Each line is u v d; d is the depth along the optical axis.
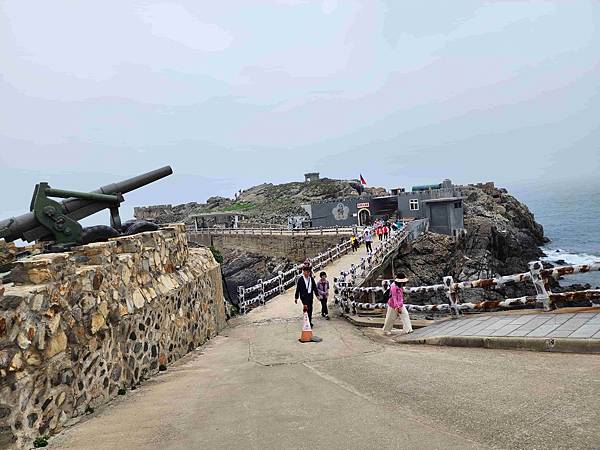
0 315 4.98
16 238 8.75
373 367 7.60
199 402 6.30
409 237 37.72
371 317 14.37
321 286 15.01
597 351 6.48
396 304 11.00
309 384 6.89
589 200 161.50
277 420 5.23
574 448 3.80
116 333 7.46
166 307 9.80
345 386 6.56
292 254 41.66
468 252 40.84
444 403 5.26
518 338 7.48
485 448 3.99
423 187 53.75
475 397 5.33
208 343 12.45
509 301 9.49
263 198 85.06
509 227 50.34
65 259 6.41
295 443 4.48
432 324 11.06
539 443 3.96
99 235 9.38
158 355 9.09
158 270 10.19
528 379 5.76
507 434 4.21
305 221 52.59
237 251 48.72
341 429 4.76
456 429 4.47
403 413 5.09
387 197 45.78
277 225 58.75
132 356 7.97
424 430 4.52
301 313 16.84
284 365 8.65
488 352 7.62
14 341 5.08
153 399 6.76
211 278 14.14
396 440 4.34
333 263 27.44
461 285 10.38
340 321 14.38
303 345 10.72
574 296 8.60
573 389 5.16
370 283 23.06
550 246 62.50
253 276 43.59
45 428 5.41
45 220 8.84
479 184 62.91
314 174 89.69
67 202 9.84
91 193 10.00
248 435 4.81
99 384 6.76
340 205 47.66
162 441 4.83
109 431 5.36
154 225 11.12
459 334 8.76
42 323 5.59
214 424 5.27
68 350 6.06
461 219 42.50
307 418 5.21
